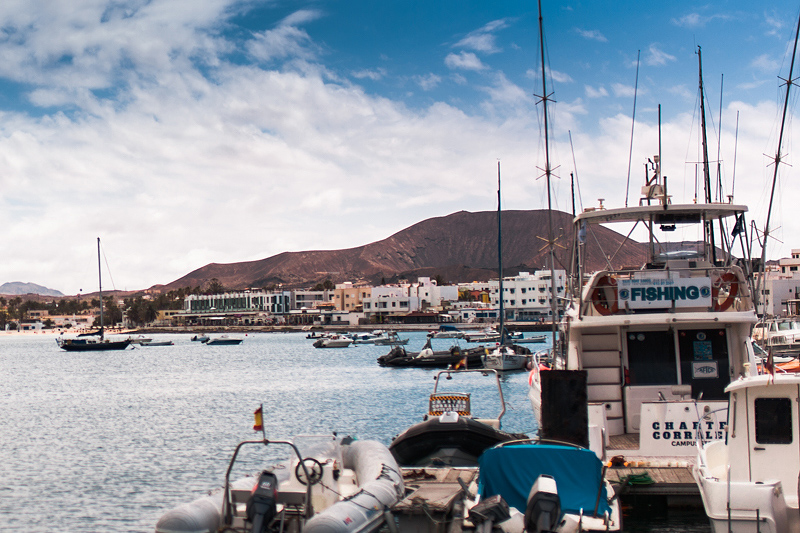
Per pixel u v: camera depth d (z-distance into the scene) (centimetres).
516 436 1719
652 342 1692
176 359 11750
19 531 1923
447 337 16050
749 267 1800
